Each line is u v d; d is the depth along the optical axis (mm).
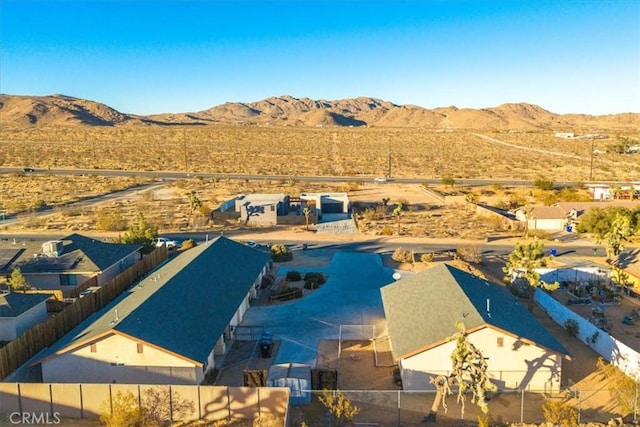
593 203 75125
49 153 161375
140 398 24672
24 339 29547
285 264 54406
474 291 34031
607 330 36969
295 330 37344
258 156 164625
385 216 80375
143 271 46188
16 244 48281
